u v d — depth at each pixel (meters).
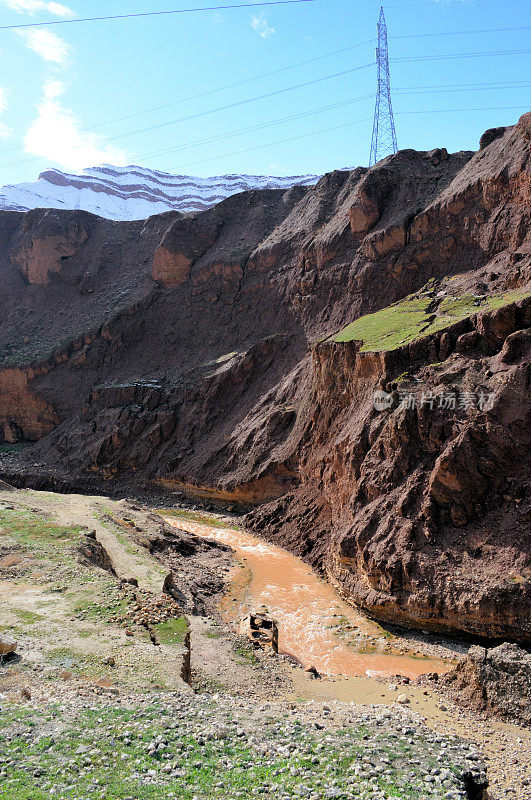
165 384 61.97
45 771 10.98
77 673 17.36
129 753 12.09
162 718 13.98
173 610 24.75
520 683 19.72
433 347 33.09
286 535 40.72
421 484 28.58
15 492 44.44
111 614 22.62
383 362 33.97
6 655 18.00
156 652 19.66
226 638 25.08
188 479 51.84
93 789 10.55
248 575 35.25
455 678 21.88
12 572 25.94
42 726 12.80
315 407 42.69
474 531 26.28
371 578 28.12
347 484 34.12
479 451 27.28
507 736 18.23
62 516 37.91
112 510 41.72
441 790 11.84
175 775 11.46
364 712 17.94
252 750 12.99
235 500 49.00
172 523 46.56
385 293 49.56
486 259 43.12
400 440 30.38
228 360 59.41
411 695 21.27
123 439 58.31
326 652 25.94
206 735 13.33
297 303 57.41
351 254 54.31
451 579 25.41
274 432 47.72
